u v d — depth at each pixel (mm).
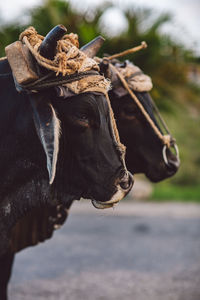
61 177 3586
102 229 12188
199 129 24031
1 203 3770
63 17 12984
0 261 4809
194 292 7016
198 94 14531
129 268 8398
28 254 9430
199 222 13422
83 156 3482
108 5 13109
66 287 7211
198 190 20016
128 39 12984
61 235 11422
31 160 3619
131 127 5305
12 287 7184
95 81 3436
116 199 3557
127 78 5293
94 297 6664
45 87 3402
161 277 7809
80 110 3396
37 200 3689
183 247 10266
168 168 5449
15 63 3418
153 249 9977
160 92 13992
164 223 13156
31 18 12656
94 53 4008
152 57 13336
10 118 3600
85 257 9172
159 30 13406
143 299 6645
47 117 3344
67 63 3363
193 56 13914
